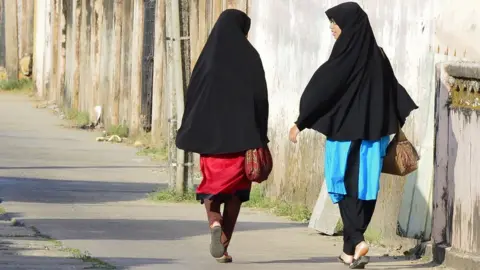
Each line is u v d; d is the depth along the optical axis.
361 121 19.36
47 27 74.62
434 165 20.53
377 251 22.47
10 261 18.72
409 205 21.86
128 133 51.56
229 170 19.59
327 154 19.83
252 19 32.22
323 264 20.42
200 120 19.67
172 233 24.41
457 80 19.72
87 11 60.84
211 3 37.78
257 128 19.61
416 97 22.33
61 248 21.05
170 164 31.53
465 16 20.64
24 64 82.31
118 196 32.00
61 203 29.55
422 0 22.17
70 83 64.94
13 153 43.66
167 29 31.64
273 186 30.28
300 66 28.52
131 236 23.62
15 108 67.62
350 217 19.86
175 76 31.16
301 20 28.52
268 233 24.98
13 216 26.33
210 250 20.00
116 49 53.59
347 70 19.33
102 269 18.38
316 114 19.56
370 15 24.59
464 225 19.52
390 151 19.91
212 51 19.94
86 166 40.44
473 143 19.09
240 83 19.69
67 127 56.53
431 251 20.77
